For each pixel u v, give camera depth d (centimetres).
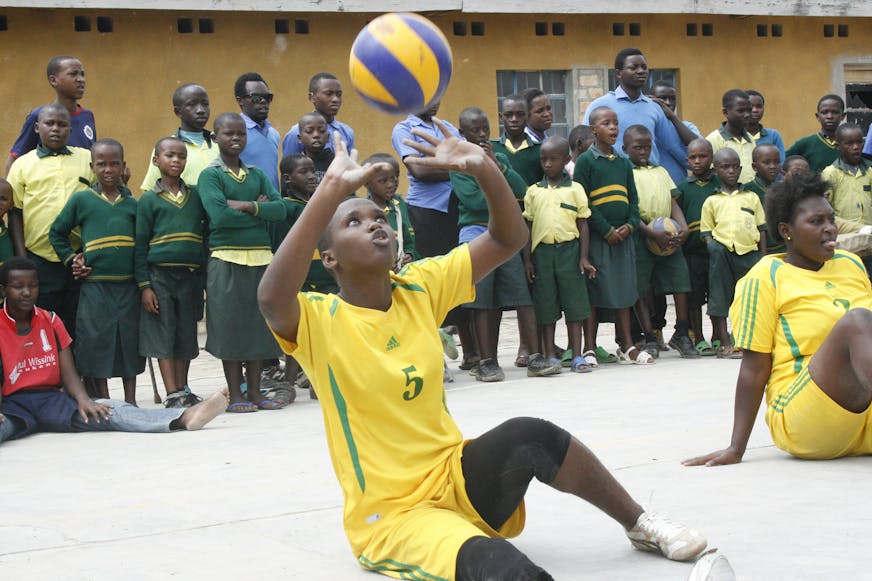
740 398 448
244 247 715
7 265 647
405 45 324
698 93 1502
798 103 1559
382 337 311
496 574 258
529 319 819
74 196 723
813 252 443
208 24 1271
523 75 1429
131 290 729
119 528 384
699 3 1444
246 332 713
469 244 334
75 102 808
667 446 488
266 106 877
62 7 1166
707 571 250
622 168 845
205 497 430
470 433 555
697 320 927
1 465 537
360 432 308
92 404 645
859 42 1591
